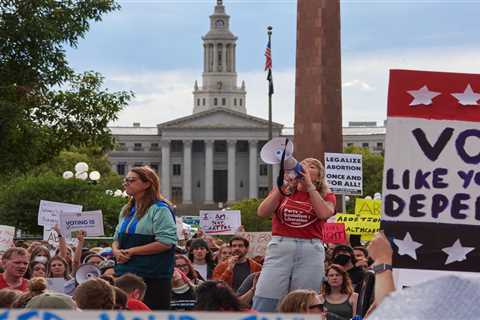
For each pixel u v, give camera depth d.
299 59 42.78
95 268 18.69
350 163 31.61
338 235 26.02
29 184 71.81
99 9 39.81
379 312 5.71
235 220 34.34
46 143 41.09
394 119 9.13
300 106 42.75
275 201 13.48
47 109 40.81
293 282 13.62
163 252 14.43
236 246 20.42
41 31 38.28
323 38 42.41
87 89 40.94
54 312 5.78
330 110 42.72
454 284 5.70
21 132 39.16
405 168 9.11
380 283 8.22
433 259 9.06
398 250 9.07
